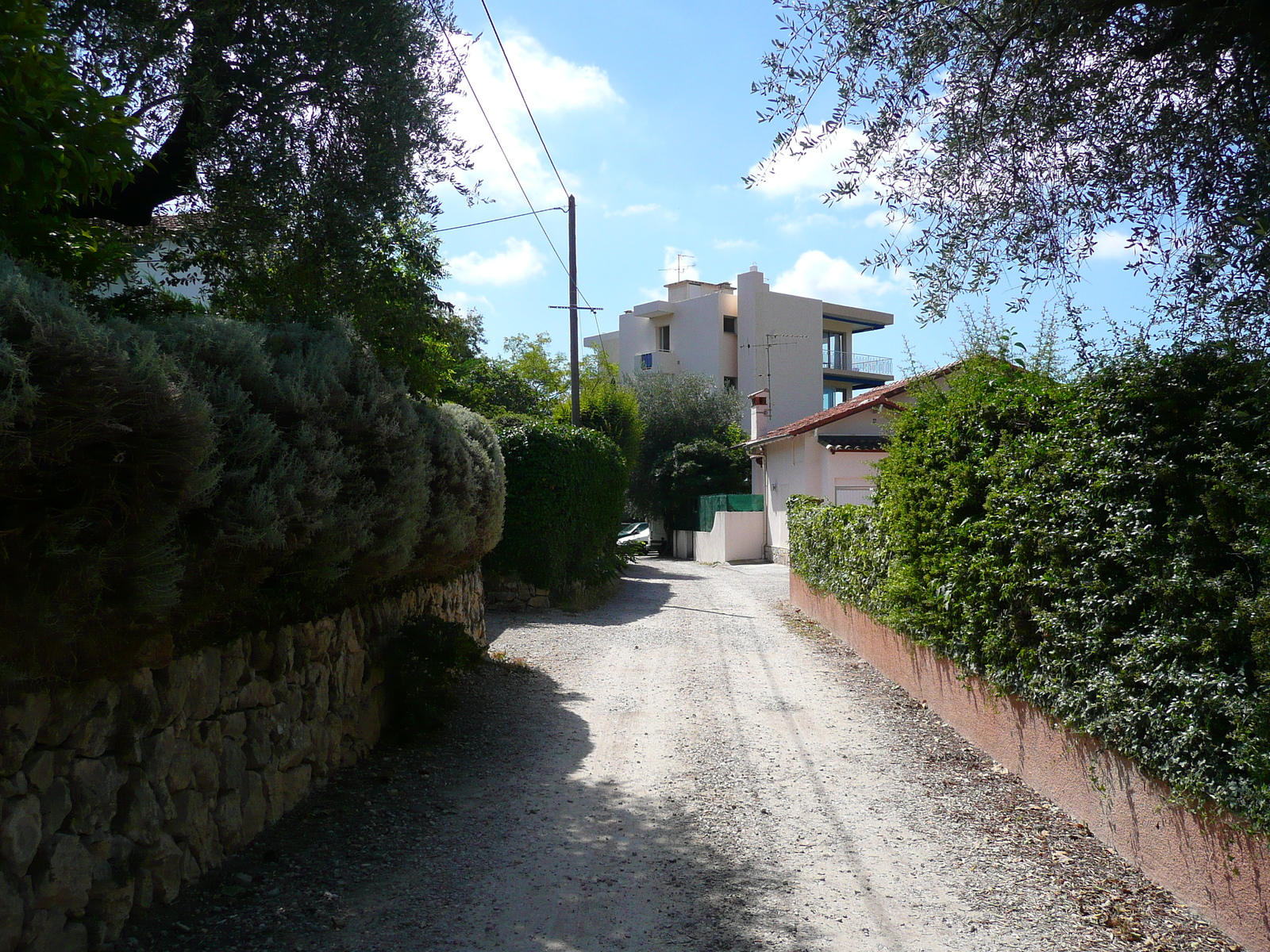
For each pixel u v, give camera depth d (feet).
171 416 10.27
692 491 118.93
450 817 17.10
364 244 22.07
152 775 12.23
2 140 11.32
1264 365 12.46
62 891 10.37
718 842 15.87
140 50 18.97
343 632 19.70
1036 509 16.88
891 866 14.67
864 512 33.86
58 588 9.57
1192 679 12.23
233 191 20.45
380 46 21.95
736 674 32.24
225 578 13.24
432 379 24.21
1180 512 13.12
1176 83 16.97
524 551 50.47
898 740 22.85
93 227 16.24
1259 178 15.30
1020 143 18.69
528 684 30.30
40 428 8.93
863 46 18.74
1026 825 16.42
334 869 14.34
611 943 11.98
